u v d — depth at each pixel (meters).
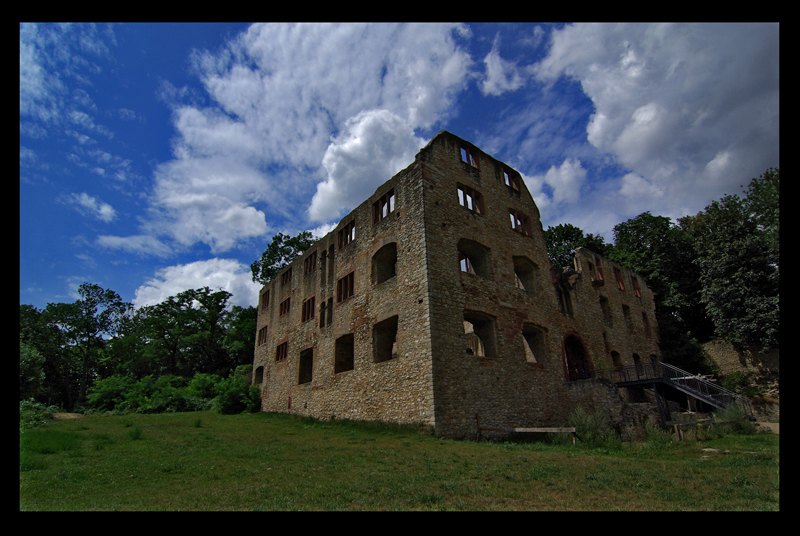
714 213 32.06
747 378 31.28
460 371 17.94
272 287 37.12
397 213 21.44
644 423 21.34
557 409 21.89
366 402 20.55
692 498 6.96
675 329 37.19
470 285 20.19
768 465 9.86
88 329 51.84
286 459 11.14
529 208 26.83
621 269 35.44
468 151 24.17
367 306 22.19
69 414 29.03
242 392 34.31
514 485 7.96
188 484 8.19
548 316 24.56
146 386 37.56
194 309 54.31
